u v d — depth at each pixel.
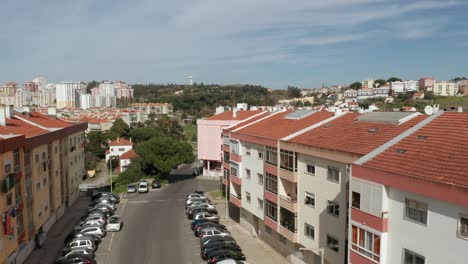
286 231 34.41
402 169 19.77
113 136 129.75
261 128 43.59
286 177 34.16
